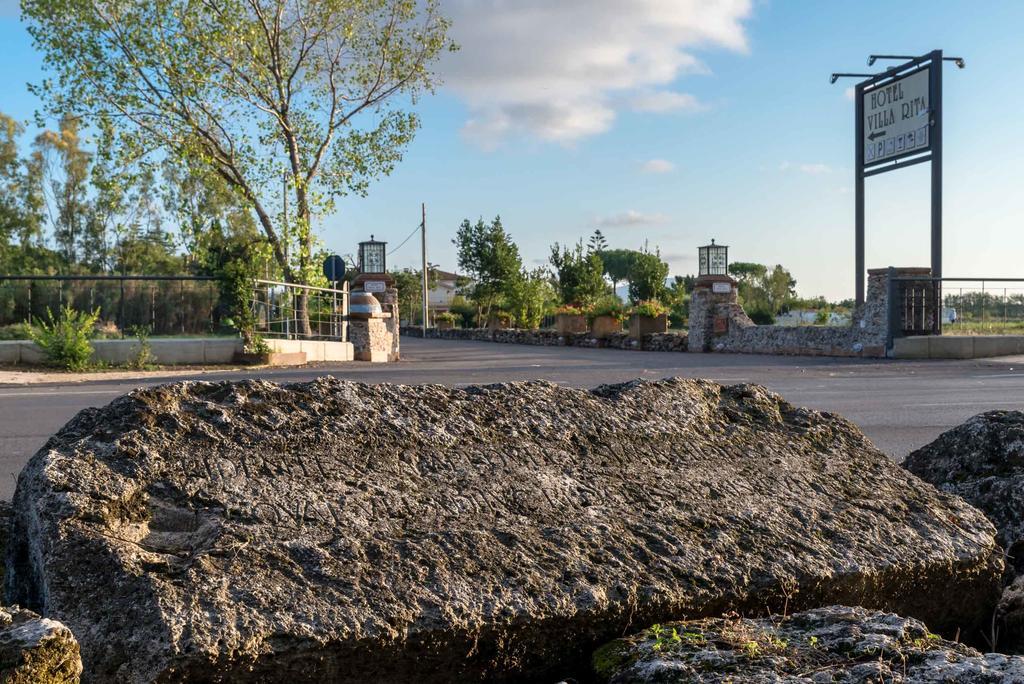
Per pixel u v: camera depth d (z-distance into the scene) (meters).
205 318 18.88
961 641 2.27
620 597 1.83
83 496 1.76
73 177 53.62
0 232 49.66
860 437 2.68
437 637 1.66
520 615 1.73
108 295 18.78
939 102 20.08
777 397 2.79
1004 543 2.70
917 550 2.18
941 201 19.98
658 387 2.68
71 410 9.37
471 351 26.12
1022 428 3.01
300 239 22.33
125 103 21.00
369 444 2.10
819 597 2.02
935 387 11.59
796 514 2.22
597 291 43.16
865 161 22.92
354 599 1.66
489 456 2.17
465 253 51.62
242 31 21.03
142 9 20.61
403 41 22.92
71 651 1.34
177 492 1.85
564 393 2.53
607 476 2.21
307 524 1.82
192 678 1.49
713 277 25.30
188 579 1.62
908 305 19.81
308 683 1.58
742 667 1.51
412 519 1.91
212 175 23.28
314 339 20.92
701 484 2.27
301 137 23.16
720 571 1.95
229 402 2.12
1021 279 19.75
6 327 18.22
